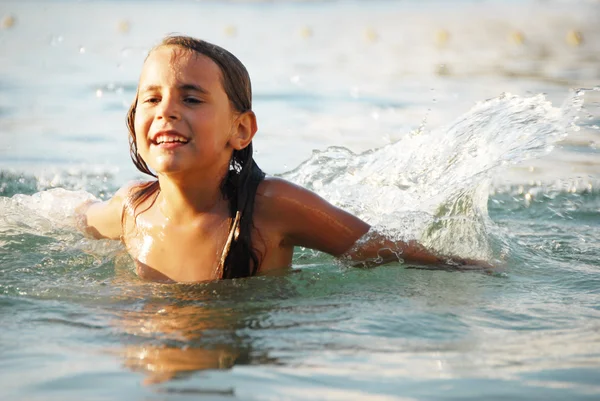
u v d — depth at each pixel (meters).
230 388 2.88
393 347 3.35
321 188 5.90
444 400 2.82
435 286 4.33
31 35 16.56
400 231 4.75
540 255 5.14
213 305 3.94
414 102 10.39
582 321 3.75
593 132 8.62
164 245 4.57
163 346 3.34
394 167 5.81
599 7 24.88
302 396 2.82
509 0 27.73
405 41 16.97
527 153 5.12
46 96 10.86
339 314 3.80
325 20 21.02
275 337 3.46
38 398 2.81
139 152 4.55
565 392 2.90
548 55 14.51
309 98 10.76
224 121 4.38
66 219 5.37
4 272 4.54
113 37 16.28
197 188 4.43
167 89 4.23
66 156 8.03
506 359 3.24
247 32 17.72
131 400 2.77
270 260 4.54
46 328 3.60
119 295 4.14
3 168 7.49
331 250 4.68
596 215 6.36
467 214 4.99
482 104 5.93
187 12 22.00
